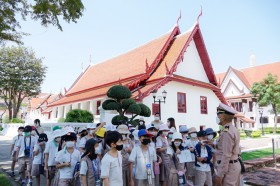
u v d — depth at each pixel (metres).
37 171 7.82
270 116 47.81
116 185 4.53
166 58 23.44
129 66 26.70
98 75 32.31
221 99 27.02
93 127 7.86
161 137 7.72
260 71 55.25
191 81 22.94
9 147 21.27
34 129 9.02
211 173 7.86
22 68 49.56
